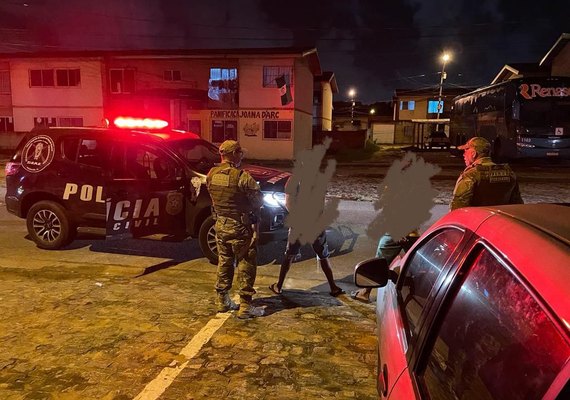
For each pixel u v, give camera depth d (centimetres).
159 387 332
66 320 443
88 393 324
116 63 2986
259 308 464
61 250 696
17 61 3095
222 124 2902
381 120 5753
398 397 173
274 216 591
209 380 342
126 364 363
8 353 380
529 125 1906
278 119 2841
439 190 1300
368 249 711
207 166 651
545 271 118
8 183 708
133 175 632
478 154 404
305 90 3103
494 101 2217
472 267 158
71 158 664
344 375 350
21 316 452
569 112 1880
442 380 150
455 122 3197
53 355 377
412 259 249
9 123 3209
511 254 135
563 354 101
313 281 571
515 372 115
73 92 3058
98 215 652
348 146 3528
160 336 411
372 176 1752
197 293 518
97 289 528
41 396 320
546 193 1263
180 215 628
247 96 2853
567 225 144
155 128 727
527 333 116
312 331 425
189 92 2841
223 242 446
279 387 333
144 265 618
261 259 658
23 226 862
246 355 379
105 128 671
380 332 261
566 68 2978
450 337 156
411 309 215
